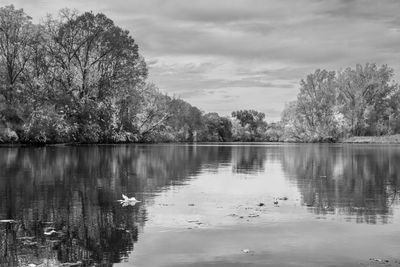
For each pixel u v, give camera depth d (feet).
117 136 266.36
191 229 35.96
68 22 236.02
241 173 86.94
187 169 95.35
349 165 108.88
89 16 238.48
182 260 27.73
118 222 38.40
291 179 76.02
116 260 27.68
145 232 34.83
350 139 392.27
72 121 224.12
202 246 30.86
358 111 390.01
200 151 193.67
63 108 219.00
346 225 37.76
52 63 229.25
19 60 222.69
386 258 28.19
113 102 255.29
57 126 206.28
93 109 232.12
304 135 418.31
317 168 99.96
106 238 32.83
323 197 54.19
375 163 115.34
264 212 43.75
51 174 77.36
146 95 301.22
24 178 70.79
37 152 147.54
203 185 66.13
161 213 42.78
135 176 77.87
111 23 245.65
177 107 428.97
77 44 236.02
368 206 47.47
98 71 243.40
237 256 28.60
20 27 217.56
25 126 194.39
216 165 108.37
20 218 39.68
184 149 211.41
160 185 65.57
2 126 189.57
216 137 563.48
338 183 69.82
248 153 179.42
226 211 44.19
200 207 46.39
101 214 41.96
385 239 32.91
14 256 28.30
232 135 598.75
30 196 52.42
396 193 57.72
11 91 208.44
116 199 51.03
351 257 28.37
